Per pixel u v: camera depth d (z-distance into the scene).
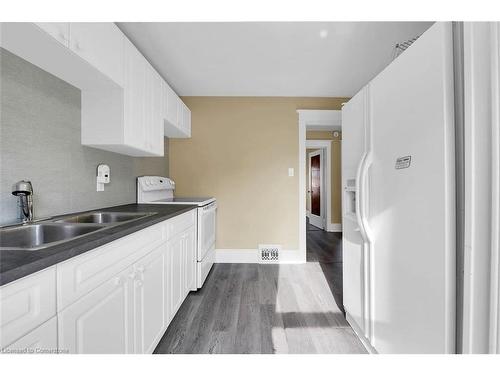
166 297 1.59
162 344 1.53
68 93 1.52
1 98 1.13
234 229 3.20
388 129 1.14
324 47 2.06
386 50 2.11
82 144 1.64
